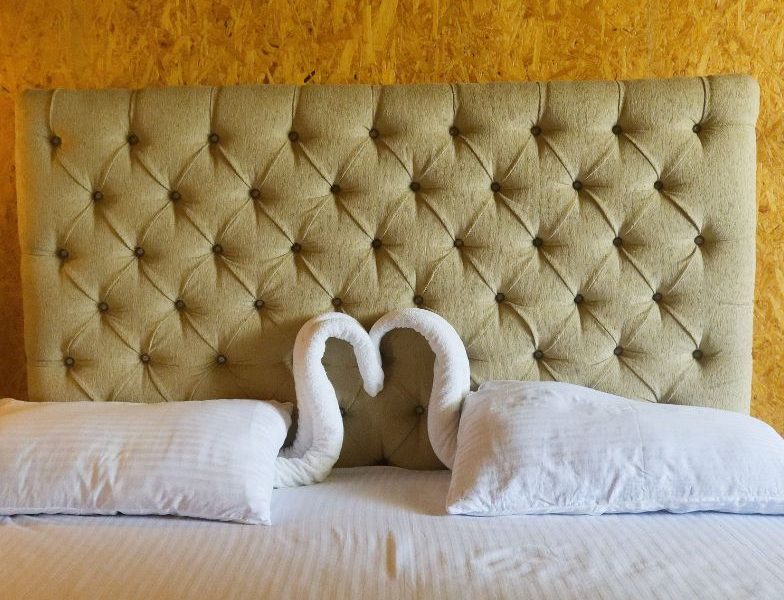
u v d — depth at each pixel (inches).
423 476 59.2
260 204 60.4
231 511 48.5
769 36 65.2
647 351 59.7
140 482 48.8
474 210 59.5
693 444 49.5
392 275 59.9
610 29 65.9
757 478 48.2
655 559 43.2
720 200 58.6
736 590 39.6
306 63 67.1
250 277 60.2
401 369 60.9
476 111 59.4
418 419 61.7
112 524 48.7
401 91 60.0
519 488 48.7
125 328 60.7
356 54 66.8
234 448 50.9
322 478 57.6
